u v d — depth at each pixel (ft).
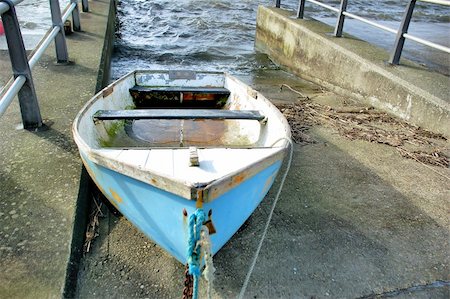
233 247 8.73
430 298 7.74
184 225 6.63
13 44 10.10
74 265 7.48
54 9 15.78
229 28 37.45
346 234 9.38
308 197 10.78
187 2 46.96
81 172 9.68
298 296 7.57
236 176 6.47
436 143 14.17
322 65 22.12
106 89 11.46
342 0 21.35
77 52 18.75
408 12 16.34
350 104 18.62
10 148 10.42
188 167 6.75
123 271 7.84
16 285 6.64
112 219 9.29
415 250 9.04
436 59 24.56
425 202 10.89
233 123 12.75
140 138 11.74
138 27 36.50
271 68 27.40
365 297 7.66
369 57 18.74
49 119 12.07
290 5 47.01
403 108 16.21
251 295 7.53
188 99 14.25
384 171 12.37
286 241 9.01
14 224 7.91
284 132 8.94
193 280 6.40
